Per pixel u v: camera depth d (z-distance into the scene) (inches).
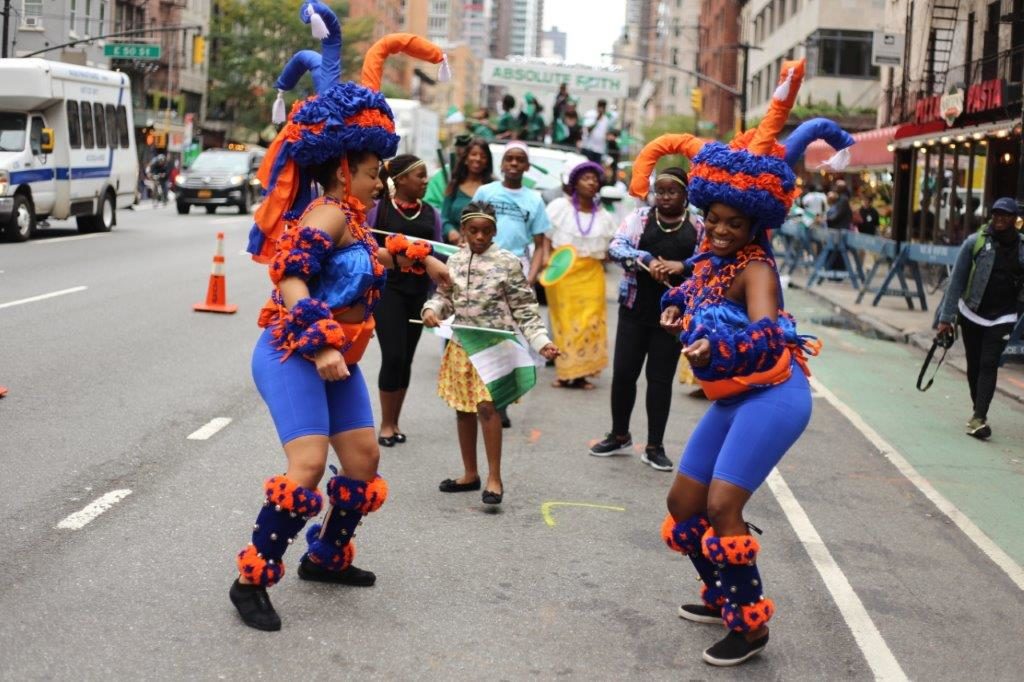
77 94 1023.6
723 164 179.9
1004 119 841.5
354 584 211.6
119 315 542.0
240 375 414.0
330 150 188.1
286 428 187.0
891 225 1164.5
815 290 908.0
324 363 184.1
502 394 265.7
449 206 382.9
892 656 192.2
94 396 363.9
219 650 178.2
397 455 315.9
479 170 381.7
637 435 358.6
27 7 1927.9
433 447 327.0
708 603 200.8
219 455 300.4
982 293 379.9
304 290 186.5
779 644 195.3
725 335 179.0
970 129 880.3
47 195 968.9
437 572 221.6
